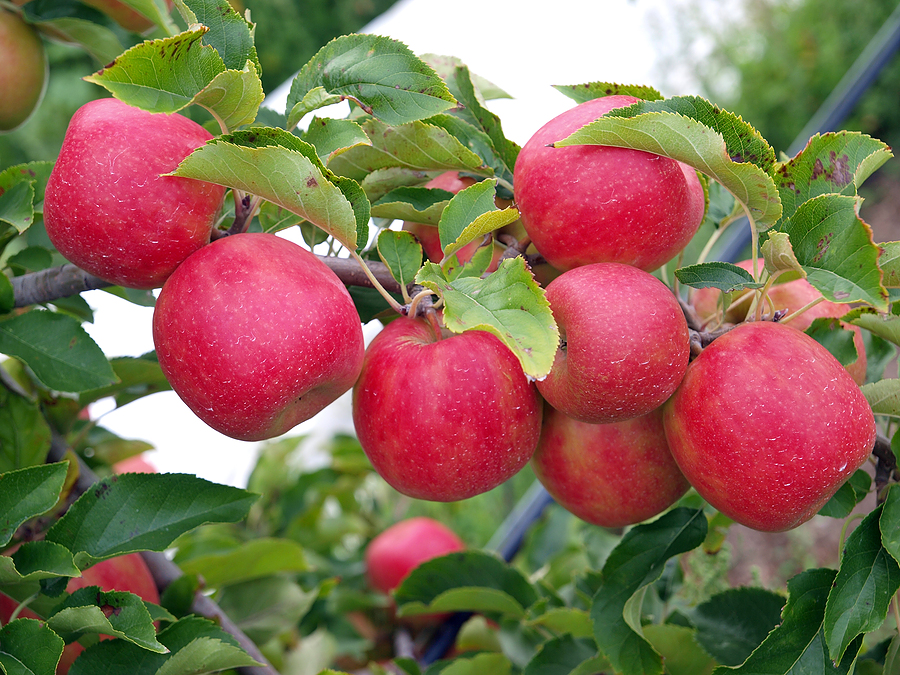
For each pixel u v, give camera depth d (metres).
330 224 0.47
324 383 0.49
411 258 0.51
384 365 0.49
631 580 0.53
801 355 0.47
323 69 0.51
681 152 0.47
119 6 0.64
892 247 0.48
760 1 2.36
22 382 0.62
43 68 0.65
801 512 0.48
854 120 1.80
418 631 0.98
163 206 0.47
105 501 0.52
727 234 1.36
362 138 0.49
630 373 0.46
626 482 0.52
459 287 0.45
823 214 0.46
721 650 0.56
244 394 0.46
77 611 0.46
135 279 0.48
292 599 0.71
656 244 0.49
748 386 0.47
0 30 0.62
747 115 2.12
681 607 0.65
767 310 0.55
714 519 0.61
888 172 1.70
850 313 0.52
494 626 0.76
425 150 0.53
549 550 0.93
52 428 0.60
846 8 2.20
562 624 0.63
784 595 0.57
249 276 0.47
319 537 1.06
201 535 0.93
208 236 0.48
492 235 0.49
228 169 0.45
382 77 0.50
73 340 0.54
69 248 0.48
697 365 0.48
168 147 0.47
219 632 0.51
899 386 0.50
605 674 0.59
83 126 0.47
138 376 0.60
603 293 0.47
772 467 0.46
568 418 0.52
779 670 0.49
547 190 0.49
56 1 0.64
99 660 0.50
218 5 0.49
